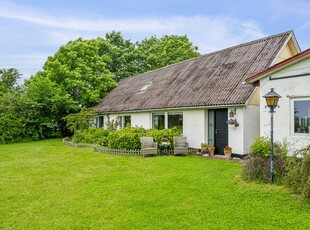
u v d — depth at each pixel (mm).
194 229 5047
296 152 7156
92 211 6094
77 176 9453
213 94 13711
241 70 14047
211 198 6633
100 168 10711
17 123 22922
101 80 27156
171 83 18547
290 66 9531
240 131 12227
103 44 33781
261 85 10430
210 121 14195
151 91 19750
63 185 8320
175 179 8508
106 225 5371
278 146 8266
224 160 11922
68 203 6656
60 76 25656
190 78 17266
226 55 16828
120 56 35406
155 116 18125
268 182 7535
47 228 5336
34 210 6277
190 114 15047
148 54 37719
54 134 25500
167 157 12820
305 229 4918
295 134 9383
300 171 6508
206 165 10609
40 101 24125
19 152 16438
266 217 5445
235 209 5898
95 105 25938
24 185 8461
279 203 6117
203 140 14172
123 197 6945
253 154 8227
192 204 6281
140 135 14258
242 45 16531
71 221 5617
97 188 7805
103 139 16656
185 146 13852
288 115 9570
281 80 9789
